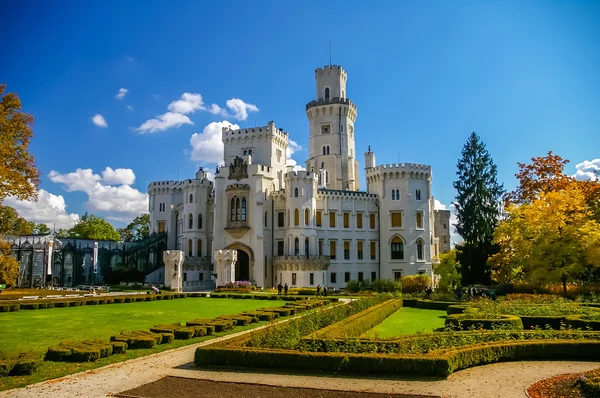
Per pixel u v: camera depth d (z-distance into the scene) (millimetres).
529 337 25516
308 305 48406
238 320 35312
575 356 23703
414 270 91375
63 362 22578
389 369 20469
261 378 20000
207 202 98625
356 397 17234
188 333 29375
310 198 86875
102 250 95438
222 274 82812
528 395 17438
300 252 84812
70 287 83812
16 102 43000
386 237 93312
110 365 22219
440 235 120500
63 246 89312
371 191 98125
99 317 40719
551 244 52656
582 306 38875
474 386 18672
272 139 94438
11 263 38750
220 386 18766
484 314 32312
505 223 58969
